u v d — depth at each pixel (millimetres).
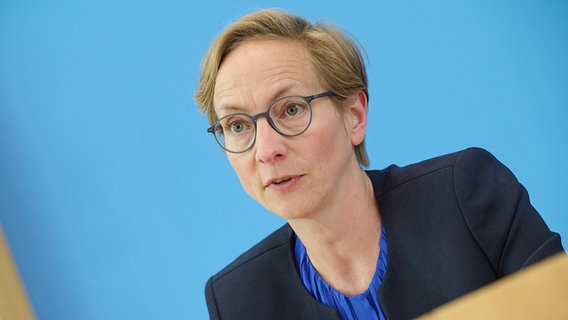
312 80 2688
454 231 2828
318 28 2775
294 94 2641
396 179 3037
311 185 2654
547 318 856
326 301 2986
